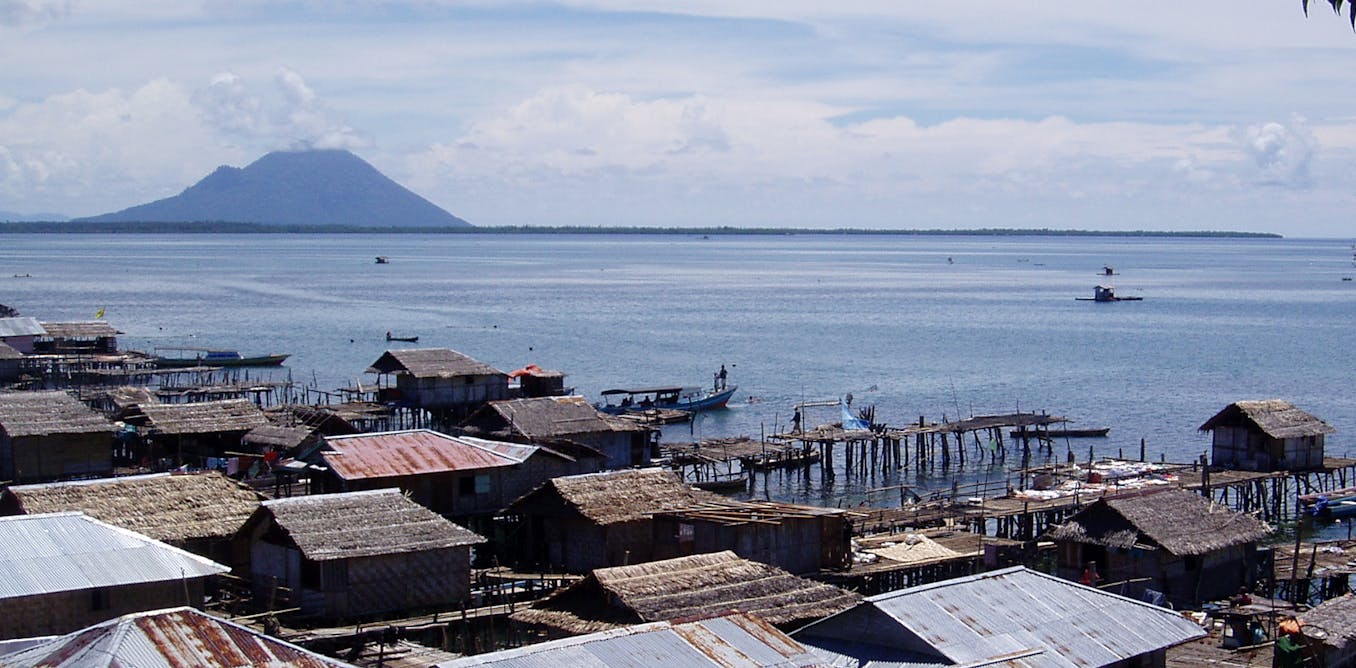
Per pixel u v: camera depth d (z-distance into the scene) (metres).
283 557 53.25
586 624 44.53
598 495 61.34
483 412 90.00
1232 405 87.50
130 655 32.38
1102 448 106.06
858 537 67.56
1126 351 170.75
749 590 46.62
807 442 99.50
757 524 56.84
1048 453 105.25
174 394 118.75
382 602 52.06
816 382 143.00
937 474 98.81
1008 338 187.00
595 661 34.62
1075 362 159.25
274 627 47.19
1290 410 88.00
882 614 39.50
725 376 133.62
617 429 89.00
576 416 89.75
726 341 182.12
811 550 58.91
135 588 43.56
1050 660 38.47
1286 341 183.12
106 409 104.69
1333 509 83.00
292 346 172.62
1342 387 138.12
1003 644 39.00
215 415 90.38
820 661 36.81
